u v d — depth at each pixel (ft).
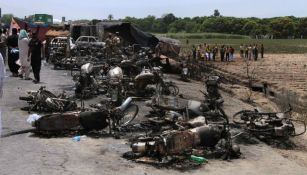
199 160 30.83
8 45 63.36
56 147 31.45
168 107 40.70
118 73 51.19
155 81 52.80
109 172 27.30
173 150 29.91
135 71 60.08
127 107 37.17
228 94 84.58
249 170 30.89
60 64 81.97
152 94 52.44
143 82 51.72
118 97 42.78
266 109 73.72
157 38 109.09
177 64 112.16
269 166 32.63
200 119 35.40
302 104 78.07
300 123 57.82
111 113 36.17
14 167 26.63
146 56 74.28
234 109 59.31
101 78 55.98
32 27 114.21
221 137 33.99
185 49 202.18
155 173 27.78
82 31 130.00
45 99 41.45
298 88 94.68
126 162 29.43
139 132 36.99
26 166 26.99
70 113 35.04
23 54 60.29
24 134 34.22
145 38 108.06
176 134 30.19
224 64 156.76
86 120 34.58
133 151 30.17
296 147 43.47
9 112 41.22
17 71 63.77
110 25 107.65
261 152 36.55
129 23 107.24
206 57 165.58
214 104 44.88
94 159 29.55
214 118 41.37
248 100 79.05
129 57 72.28
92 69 52.54
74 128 34.96
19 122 37.60
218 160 32.22
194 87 78.48
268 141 42.60
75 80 58.23
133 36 107.96
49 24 135.74
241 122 43.73
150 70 54.85
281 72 132.67
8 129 35.19
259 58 196.85
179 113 40.06
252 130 41.78
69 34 111.55
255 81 105.60
